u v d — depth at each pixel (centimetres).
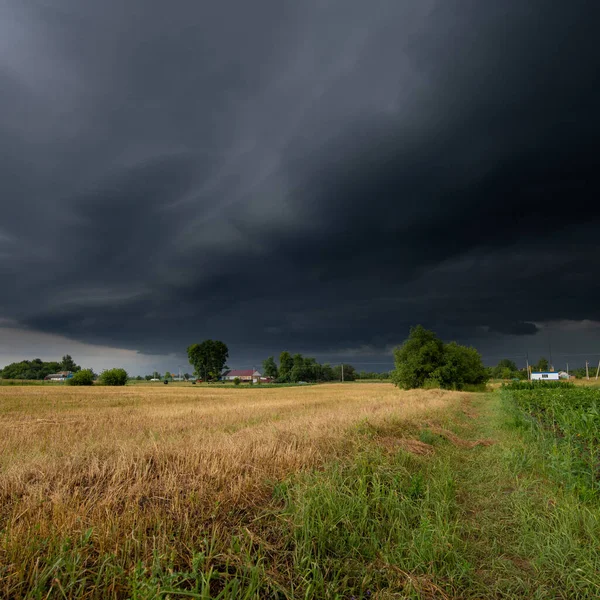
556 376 9344
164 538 422
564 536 493
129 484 583
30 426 1602
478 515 595
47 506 491
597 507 587
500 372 15488
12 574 356
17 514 471
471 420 1867
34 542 405
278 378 15438
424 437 1118
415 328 6488
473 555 470
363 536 500
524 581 419
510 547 495
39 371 17262
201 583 373
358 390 6906
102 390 5528
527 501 623
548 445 972
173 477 596
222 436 1041
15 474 619
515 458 905
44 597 343
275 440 851
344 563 439
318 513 500
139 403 3191
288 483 607
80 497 534
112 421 1786
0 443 1181
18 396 3700
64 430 1491
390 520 539
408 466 800
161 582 354
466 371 6256
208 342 13175
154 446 795
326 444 841
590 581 405
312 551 454
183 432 1420
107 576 364
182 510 505
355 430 987
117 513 489
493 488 728
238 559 409
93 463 670
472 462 928
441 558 453
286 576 407
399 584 410
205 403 3192
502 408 2273
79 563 381
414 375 6278
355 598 387
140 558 397
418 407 1933
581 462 720
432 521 543
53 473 627
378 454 775
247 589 369
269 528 490
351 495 584
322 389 7612
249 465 672
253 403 3106
